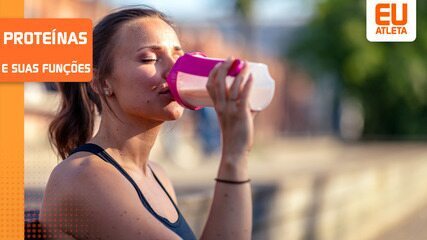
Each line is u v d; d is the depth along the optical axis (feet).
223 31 104.27
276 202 17.04
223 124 5.57
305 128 116.16
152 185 6.61
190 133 57.57
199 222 12.27
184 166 48.57
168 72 6.15
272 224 16.70
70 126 6.85
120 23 6.24
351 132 116.26
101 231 5.79
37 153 14.14
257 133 92.38
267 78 6.06
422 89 93.81
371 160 37.91
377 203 28.94
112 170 5.98
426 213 33.50
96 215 5.78
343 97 98.37
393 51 92.79
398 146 71.41
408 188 36.17
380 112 96.78
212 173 38.50
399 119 96.32
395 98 94.84
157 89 6.11
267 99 6.07
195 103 6.01
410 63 92.32
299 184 18.93
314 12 97.71
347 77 95.09
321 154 66.54
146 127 6.36
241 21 105.70
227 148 5.58
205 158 57.52
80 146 6.20
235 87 5.49
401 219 31.55
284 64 102.01
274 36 124.67
